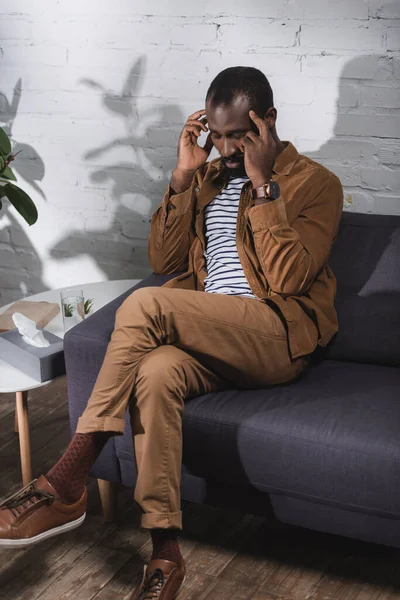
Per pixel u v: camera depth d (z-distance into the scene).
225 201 2.32
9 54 3.03
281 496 2.00
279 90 2.68
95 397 1.95
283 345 2.12
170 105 2.86
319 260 2.18
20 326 2.33
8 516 1.93
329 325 2.25
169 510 1.95
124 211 3.07
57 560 2.17
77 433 1.97
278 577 2.08
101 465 2.21
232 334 2.04
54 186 3.14
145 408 1.94
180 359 1.98
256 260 2.22
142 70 2.86
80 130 3.03
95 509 2.38
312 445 1.90
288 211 2.20
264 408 2.02
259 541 2.22
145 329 1.95
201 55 2.76
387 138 2.58
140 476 1.95
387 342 2.28
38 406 2.95
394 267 2.29
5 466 2.58
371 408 2.00
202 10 2.71
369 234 2.35
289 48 2.62
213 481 2.07
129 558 2.17
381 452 1.84
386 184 2.63
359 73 2.55
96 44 2.89
